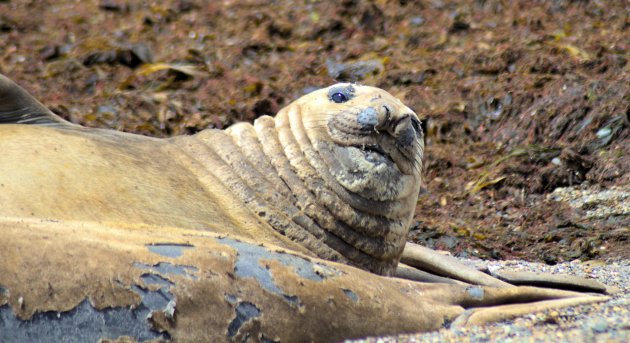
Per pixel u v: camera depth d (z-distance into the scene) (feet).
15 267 56.75
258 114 157.28
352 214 79.00
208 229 74.23
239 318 60.90
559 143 146.00
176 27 189.47
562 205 132.26
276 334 61.87
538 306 73.51
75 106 155.12
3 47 179.11
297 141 80.84
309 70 172.65
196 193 77.25
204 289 60.39
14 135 76.02
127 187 74.13
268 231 77.20
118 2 198.08
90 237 60.59
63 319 56.49
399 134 79.97
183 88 163.12
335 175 79.36
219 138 82.38
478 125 153.69
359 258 80.07
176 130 150.82
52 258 57.88
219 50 178.81
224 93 161.79
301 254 68.03
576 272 102.17
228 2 198.90
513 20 184.03
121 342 57.16
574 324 66.33
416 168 83.25
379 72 170.19
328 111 81.30
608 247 117.91
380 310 67.10
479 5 190.60
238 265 63.05
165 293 59.16
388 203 80.64
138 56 174.40
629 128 144.46
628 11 184.75
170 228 68.90
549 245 120.88
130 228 66.49
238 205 77.87
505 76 162.81
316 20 189.47
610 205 130.21
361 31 186.19
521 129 149.69
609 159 139.33
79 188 72.23
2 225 59.16
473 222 130.00
